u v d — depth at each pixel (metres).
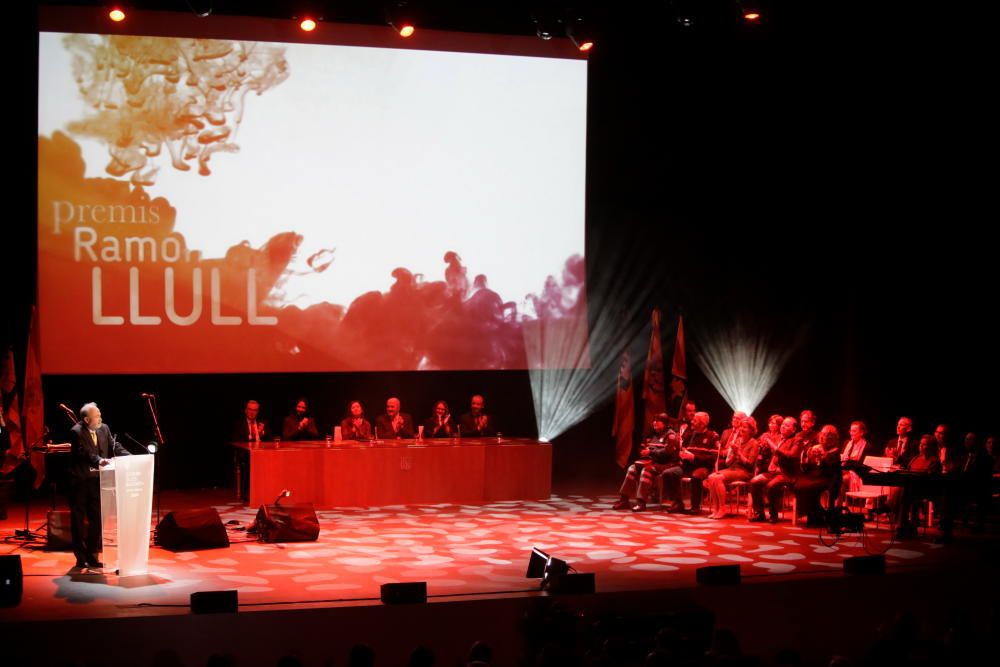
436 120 12.51
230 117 11.90
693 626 7.55
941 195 12.75
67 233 11.47
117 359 11.64
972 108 12.28
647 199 13.71
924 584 8.78
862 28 12.61
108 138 11.55
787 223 13.73
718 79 13.59
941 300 12.91
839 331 13.63
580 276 13.02
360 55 12.25
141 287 11.68
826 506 11.46
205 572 8.51
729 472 11.38
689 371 13.95
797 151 13.51
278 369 12.12
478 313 12.70
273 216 12.05
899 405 13.20
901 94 12.70
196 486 12.85
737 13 12.59
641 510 11.75
